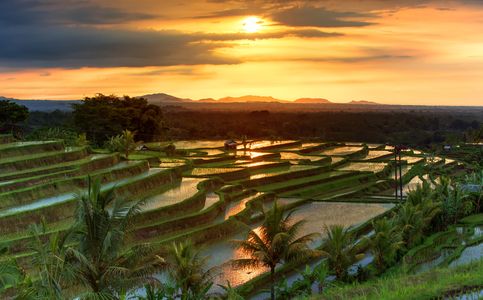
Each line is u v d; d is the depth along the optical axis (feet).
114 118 490.90
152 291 107.96
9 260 111.45
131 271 103.71
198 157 396.57
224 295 131.44
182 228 195.00
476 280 76.38
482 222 228.22
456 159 508.12
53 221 176.55
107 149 392.06
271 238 131.03
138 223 189.98
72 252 97.04
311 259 171.63
